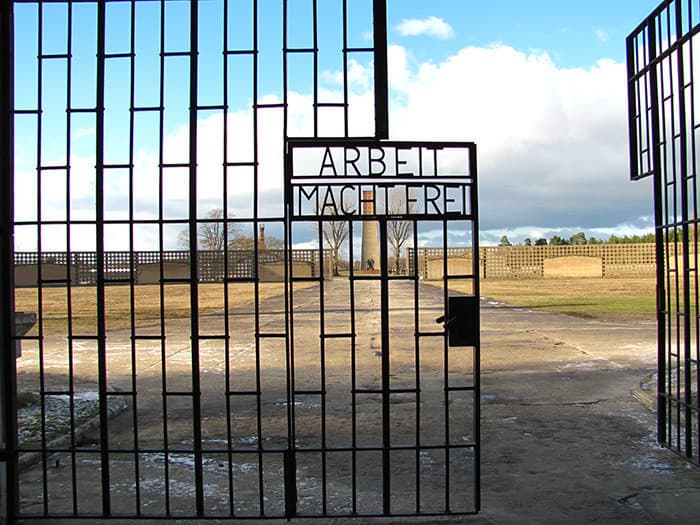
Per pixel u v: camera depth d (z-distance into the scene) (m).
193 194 4.08
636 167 6.29
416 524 4.01
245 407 7.50
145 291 32.62
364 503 4.40
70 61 4.14
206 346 12.94
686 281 5.25
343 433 6.25
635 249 49.28
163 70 4.13
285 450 4.01
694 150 5.12
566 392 8.06
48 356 11.78
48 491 4.75
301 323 17.00
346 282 42.38
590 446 5.73
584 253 49.91
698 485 4.69
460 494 4.54
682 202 5.27
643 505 4.30
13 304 4.12
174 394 4.05
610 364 10.08
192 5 4.14
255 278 4.02
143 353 12.08
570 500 4.41
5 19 4.12
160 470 5.22
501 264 49.66
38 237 4.09
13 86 4.16
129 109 4.12
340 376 9.37
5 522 4.03
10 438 4.05
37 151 4.11
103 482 4.01
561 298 25.70
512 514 4.15
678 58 5.27
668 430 5.83
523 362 10.41
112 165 4.12
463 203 4.13
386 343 4.04
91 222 4.09
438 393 8.08
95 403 7.48
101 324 4.04
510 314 18.97
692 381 8.28
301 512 4.22
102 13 4.14
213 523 4.07
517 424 6.52
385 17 4.11
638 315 18.02
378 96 4.10
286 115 4.09
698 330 5.23
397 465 5.26
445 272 4.11
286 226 4.05
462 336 4.08
